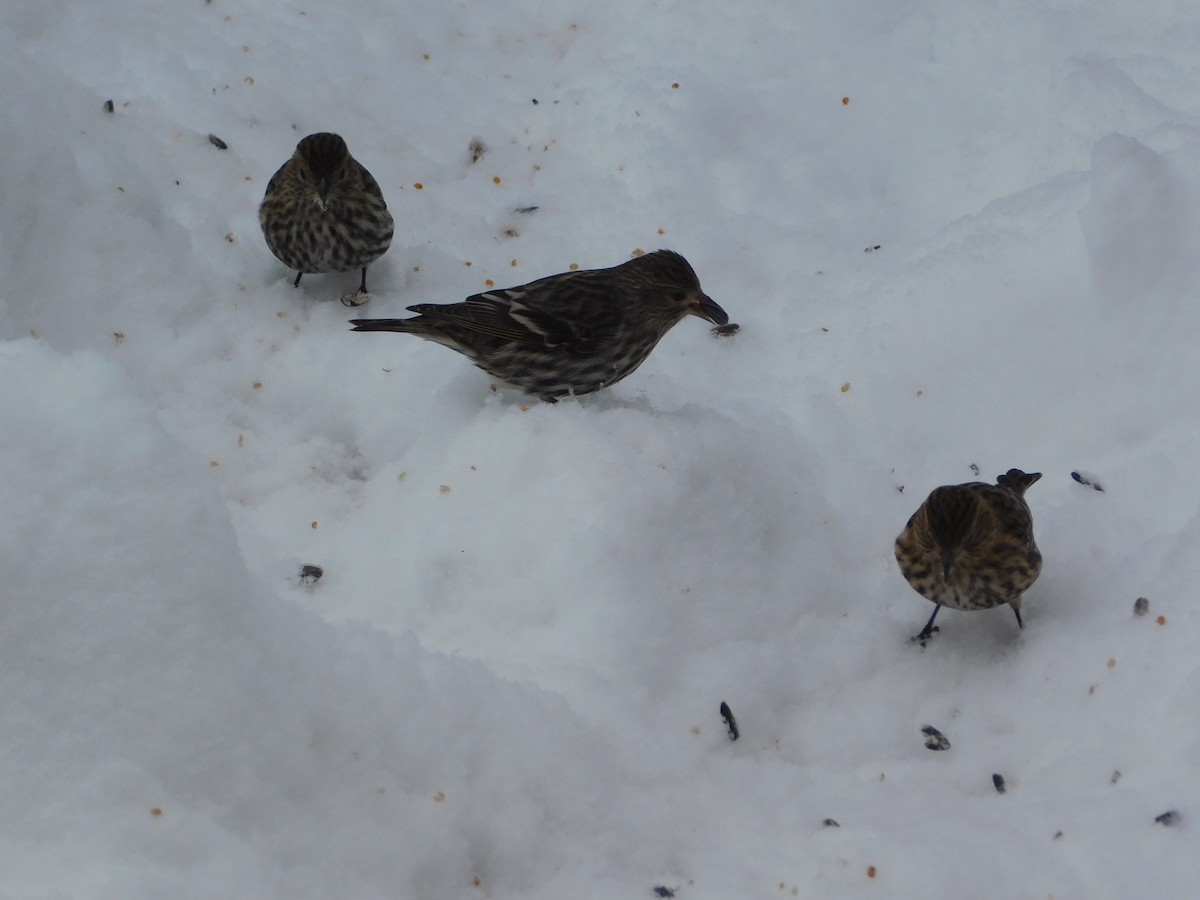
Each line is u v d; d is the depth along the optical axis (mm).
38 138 1381
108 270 1377
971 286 1363
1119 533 1258
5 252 1353
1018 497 1230
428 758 1141
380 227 1399
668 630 1223
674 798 1166
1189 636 1192
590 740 1173
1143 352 1320
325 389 1355
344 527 1288
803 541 1273
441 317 1310
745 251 1446
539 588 1228
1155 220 1337
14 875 1066
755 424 1330
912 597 1260
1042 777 1170
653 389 1354
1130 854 1122
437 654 1174
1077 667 1203
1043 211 1382
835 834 1146
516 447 1267
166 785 1089
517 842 1138
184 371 1360
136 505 1099
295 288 1416
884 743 1200
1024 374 1335
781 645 1235
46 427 1095
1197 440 1282
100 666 1089
